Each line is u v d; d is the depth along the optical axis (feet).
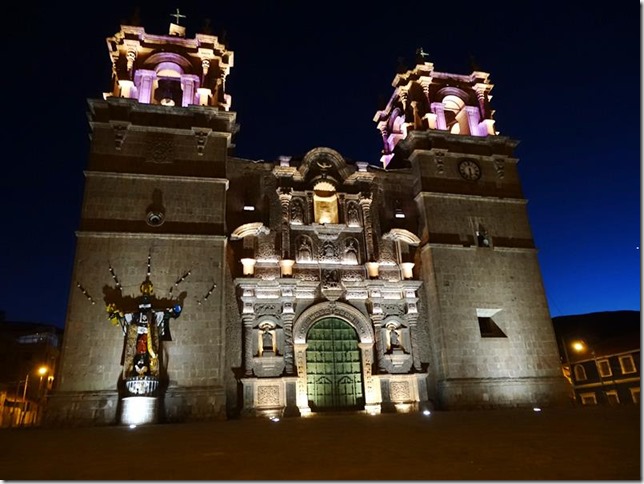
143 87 98.94
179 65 102.99
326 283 95.45
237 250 93.86
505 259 101.71
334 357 92.79
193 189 90.33
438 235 100.17
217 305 83.66
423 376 91.97
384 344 93.81
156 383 74.54
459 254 99.55
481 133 114.83
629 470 25.03
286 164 101.24
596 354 158.20
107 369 76.33
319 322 94.22
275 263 94.38
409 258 100.37
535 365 94.84
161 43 103.24
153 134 92.48
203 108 95.25
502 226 104.88
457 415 69.56
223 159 94.02
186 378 78.74
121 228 84.74
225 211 91.45
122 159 89.51
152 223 86.53
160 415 75.51
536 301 99.96
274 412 83.30
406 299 96.68
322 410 89.10
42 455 36.29
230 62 108.78
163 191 88.94
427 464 28.91
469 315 95.40
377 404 89.51
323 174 102.47
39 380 180.14
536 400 91.91
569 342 172.55
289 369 87.10
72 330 77.41
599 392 155.74
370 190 104.17
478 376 91.35
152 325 77.36
